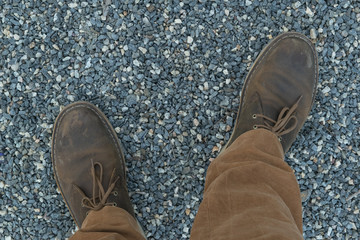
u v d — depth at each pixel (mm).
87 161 1306
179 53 1330
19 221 1358
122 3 1320
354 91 1332
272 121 1238
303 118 1307
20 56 1336
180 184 1351
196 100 1338
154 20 1326
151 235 1361
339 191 1349
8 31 1332
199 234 936
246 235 864
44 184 1354
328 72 1329
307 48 1297
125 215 1185
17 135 1348
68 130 1312
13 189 1353
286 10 1315
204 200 996
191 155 1346
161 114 1343
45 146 1348
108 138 1319
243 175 1015
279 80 1290
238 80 1331
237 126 1294
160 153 1349
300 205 1021
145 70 1335
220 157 1160
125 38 1329
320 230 1359
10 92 1342
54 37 1330
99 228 1104
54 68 1336
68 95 1339
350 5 1308
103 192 1239
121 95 1339
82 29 1329
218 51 1327
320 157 1346
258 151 1095
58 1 1323
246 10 1314
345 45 1320
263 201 940
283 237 827
